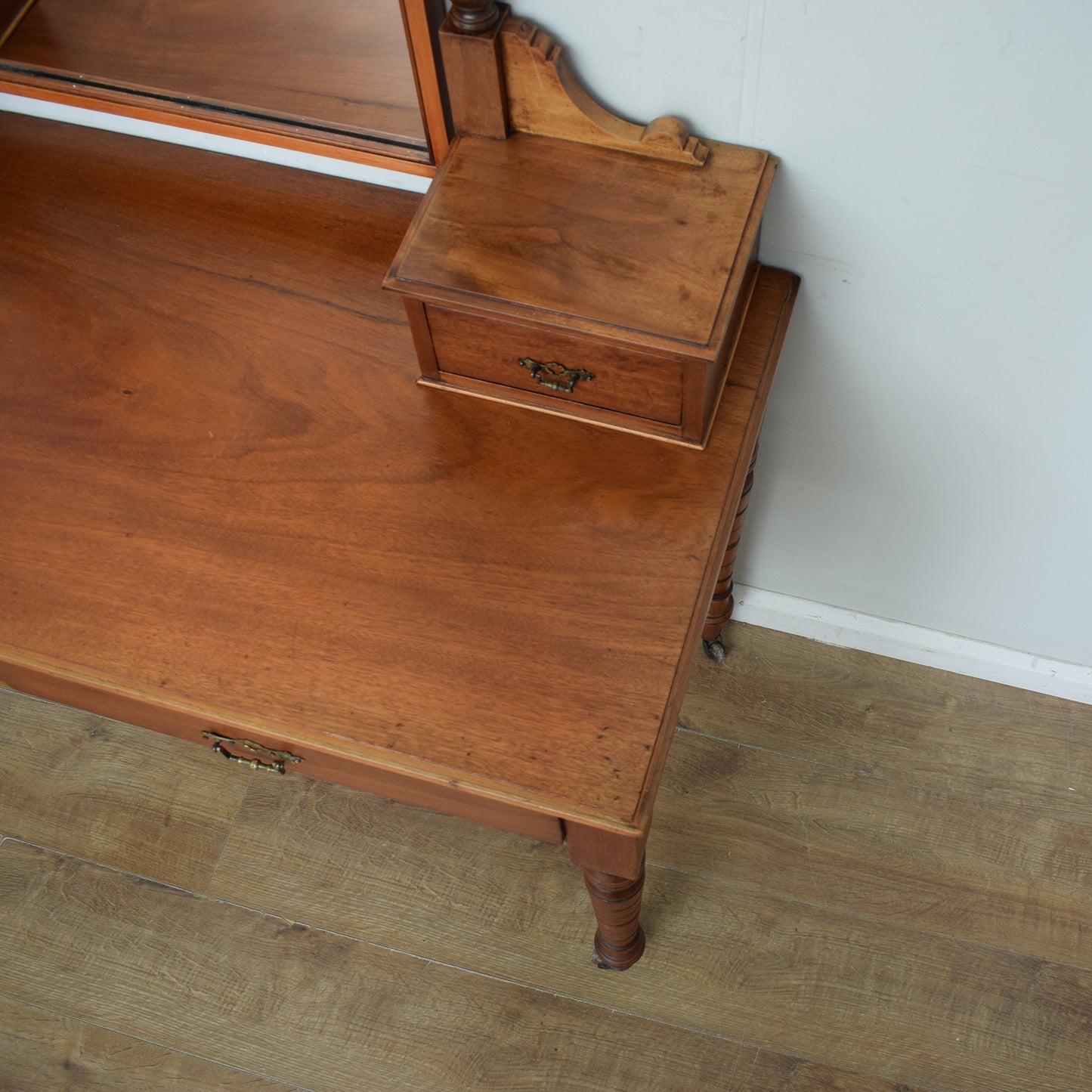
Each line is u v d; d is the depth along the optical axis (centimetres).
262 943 156
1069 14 86
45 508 106
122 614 100
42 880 161
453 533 104
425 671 97
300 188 126
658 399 104
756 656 177
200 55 130
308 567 102
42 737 170
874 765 167
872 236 110
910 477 141
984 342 117
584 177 106
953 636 171
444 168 107
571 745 93
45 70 129
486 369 109
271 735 96
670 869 159
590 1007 150
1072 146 95
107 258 122
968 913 155
